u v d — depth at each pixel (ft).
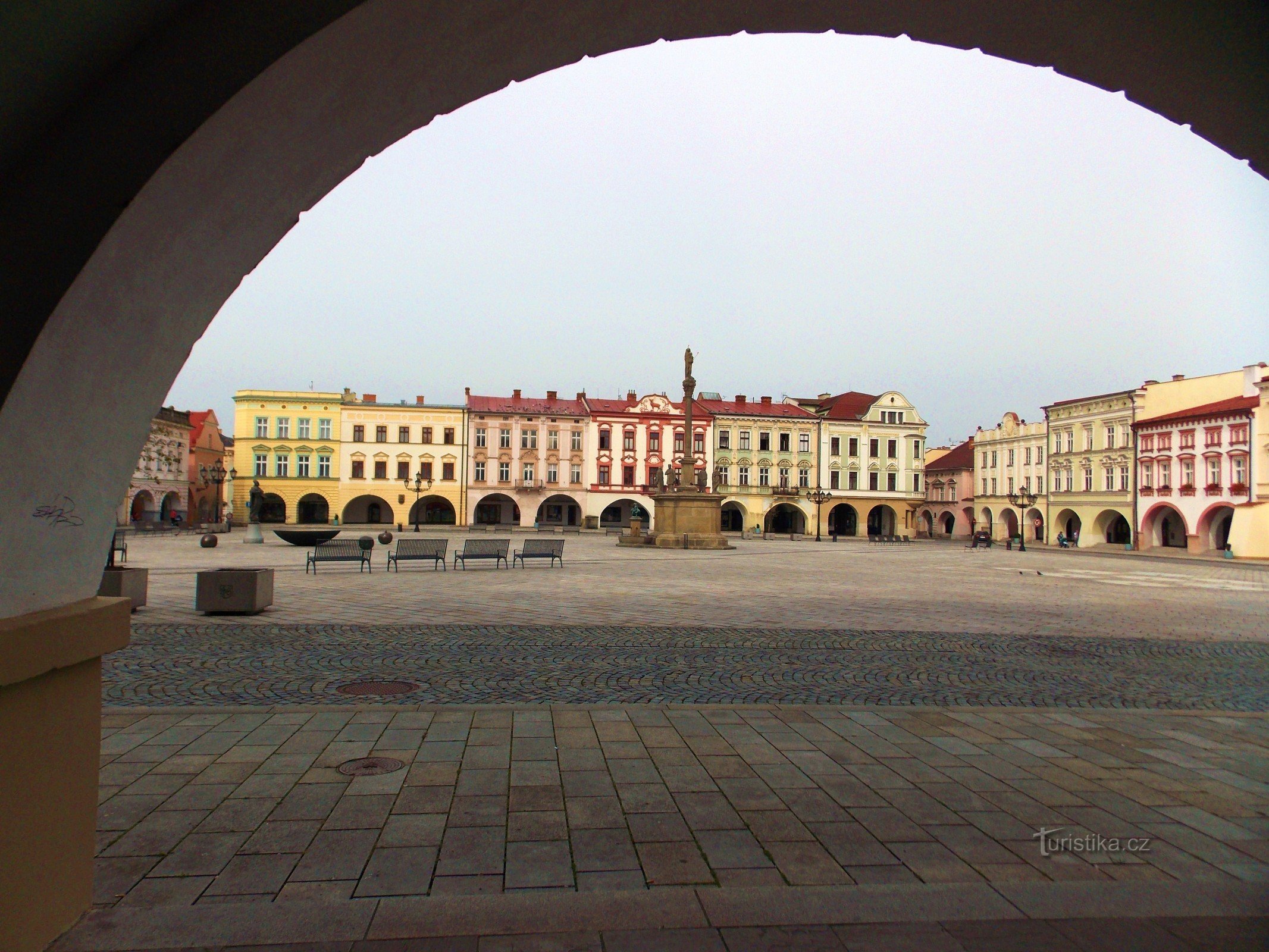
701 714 24.04
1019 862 14.17
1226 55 11.22
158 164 9.01
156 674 28.73
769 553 128.77
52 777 10.84
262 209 11.68
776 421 254.47
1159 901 12.67
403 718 22.88
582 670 30.91
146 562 85.25
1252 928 11.89
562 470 243.81
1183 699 28.37
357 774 18.11
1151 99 12.96
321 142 11.31
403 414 238.27
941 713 24.97
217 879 12.92
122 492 12.17
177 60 9.03
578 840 14.70
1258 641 43.96
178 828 14.98
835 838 15.03
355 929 11.38
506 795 16.93
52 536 10.73
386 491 237.66
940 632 44.01
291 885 12.76
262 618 43.73
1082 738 22.43
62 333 9.32
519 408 247.09
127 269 9.84
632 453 247.09
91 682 11.75
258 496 133.28
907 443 262.88
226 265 12.05
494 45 11.27
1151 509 189.88
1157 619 53.16
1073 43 12.23
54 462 10.31
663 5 11.50
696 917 11.89
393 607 49.16
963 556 144.25
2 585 10.00
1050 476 225.15
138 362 11.14
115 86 9.08
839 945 11.22
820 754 20.34
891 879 13.38
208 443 256.52
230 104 9.05
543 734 21.50
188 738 20.66
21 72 8.16
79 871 11.51
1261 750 21.52
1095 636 44.34
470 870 13.39
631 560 98.22
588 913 11.94
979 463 259.19
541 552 83.25
